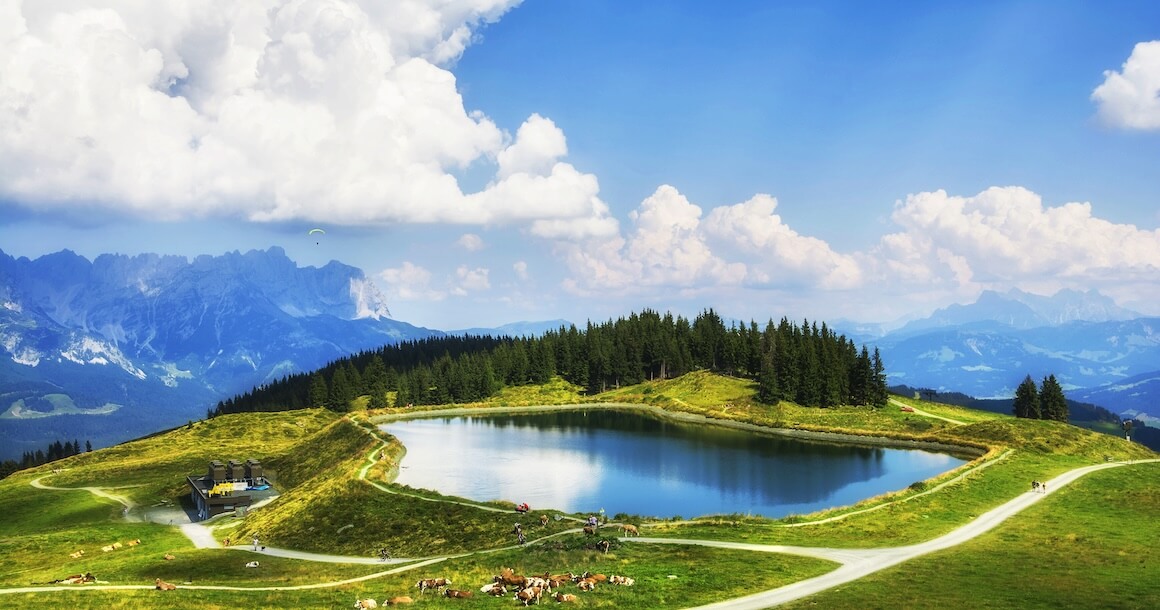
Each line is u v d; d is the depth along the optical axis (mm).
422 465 144875
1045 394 198625
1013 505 89062
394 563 78750
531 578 54656
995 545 69062
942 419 190375
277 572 77750
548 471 138000
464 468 141250
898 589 53781
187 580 72438
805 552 66000
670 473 134750
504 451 162500
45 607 55375
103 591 61438
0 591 62000
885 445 165625
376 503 105000
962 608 49062
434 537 89000
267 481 141375
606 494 117375
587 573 56562
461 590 54406
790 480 127375
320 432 197875
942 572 58875
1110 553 65375
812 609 48531
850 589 53688
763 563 61625
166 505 137500
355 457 147250
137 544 101125
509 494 117938
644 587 54250
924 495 93125
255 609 54062
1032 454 130250
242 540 100438
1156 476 108312
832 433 179500
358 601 53875
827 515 83562
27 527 125375
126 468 175875
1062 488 98688
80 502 140125
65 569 83062
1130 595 52125
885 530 75312
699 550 66750
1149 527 76500
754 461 147250
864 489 119250
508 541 82375
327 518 102000
